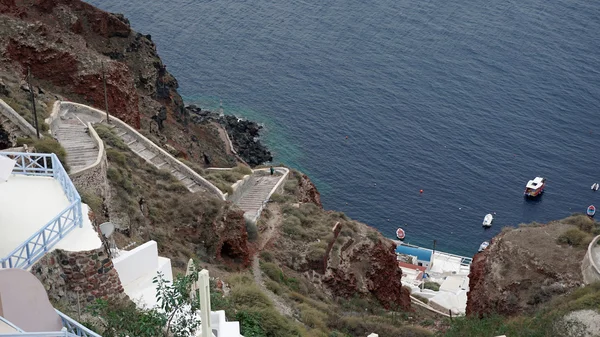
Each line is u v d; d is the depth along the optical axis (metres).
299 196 73.31
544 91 131.00
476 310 53.66
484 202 106.69
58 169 30.42
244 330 36.56
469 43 145.00
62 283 26.55
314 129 120.50
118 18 97.81
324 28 150.62
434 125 122.12
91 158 49.75
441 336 46.72
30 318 23.19
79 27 90.56
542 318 45.66
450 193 108.00
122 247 40.84
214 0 159.75
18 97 59.78
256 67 137.38
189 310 27.97
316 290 55.38
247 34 147.75
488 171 112.44
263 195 68.19
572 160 115.31
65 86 77.50
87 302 26.95
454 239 100.38
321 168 112.19
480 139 119.12
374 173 111.56
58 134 56.91
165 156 65.06
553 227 56.69
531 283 51.78
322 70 137.00
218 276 46.81
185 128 99.62
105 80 74.88
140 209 49.59
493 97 129.38
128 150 61.25
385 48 144.12
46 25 80.50
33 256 25.77
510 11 155.25
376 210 104.94
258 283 50.75
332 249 60.25
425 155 115.44
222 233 53.25
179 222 52.84
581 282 50.22
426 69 137.38
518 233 56.34
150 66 96.69
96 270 27.05
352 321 48.56
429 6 158.00
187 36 146.12
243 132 115.94
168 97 98.56
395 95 129.75
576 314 44.19
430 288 83.19
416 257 93.12
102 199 44.69
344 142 117.94
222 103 126.19
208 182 63.94
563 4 157.12
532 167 113.50
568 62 139.00
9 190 29.67
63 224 27.42
